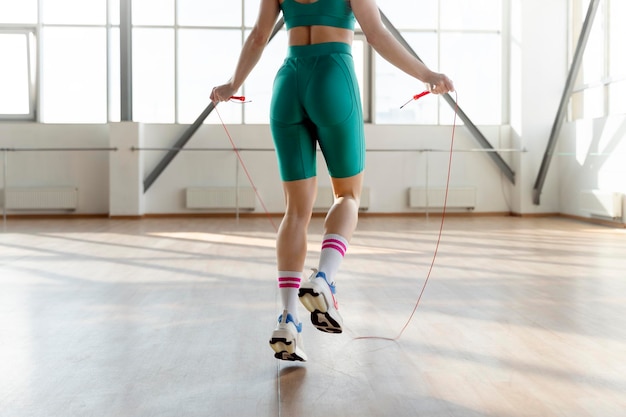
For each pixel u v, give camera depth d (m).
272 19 2.03
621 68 7.64
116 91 9.56
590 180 8.37
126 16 9.13
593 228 7.54
